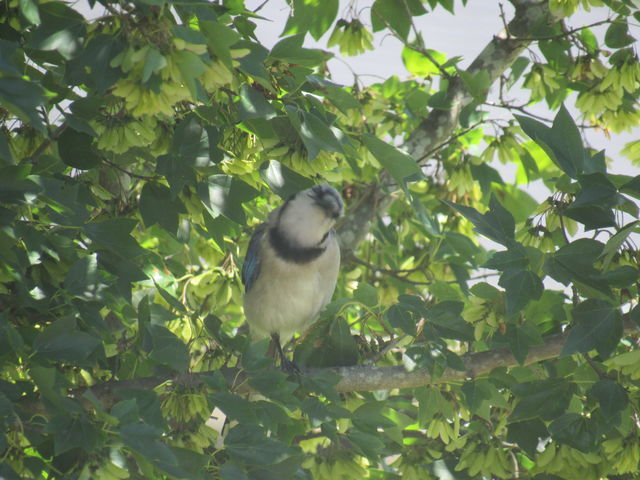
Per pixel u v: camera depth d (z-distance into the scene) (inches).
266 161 283.7
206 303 365.1
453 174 451.8
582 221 277.1
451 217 484.7
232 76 235.1
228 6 293.7
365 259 569.0
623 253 283.6
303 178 285.0
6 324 224.5
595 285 265.4
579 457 295.0
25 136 274.8
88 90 286.2
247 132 286.0
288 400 262.7
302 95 279.3
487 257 369.7
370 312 332.2
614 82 344.2
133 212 320.2
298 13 412.5
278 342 417.7
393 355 359.6
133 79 218.1
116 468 218.8
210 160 263.3
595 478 302.7
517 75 456.1
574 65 386.6
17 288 251.9
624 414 283.6
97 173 325.7
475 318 293.9
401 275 502.0
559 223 310.0
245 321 511.8
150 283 298.4
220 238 295.0
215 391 260.8
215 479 250.8
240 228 364.8
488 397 299.3
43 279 264.4
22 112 207.3
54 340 233.1
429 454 341.4
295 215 385.4
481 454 315.3
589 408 308.2
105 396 284.5
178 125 264.8
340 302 327.6
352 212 479.2
